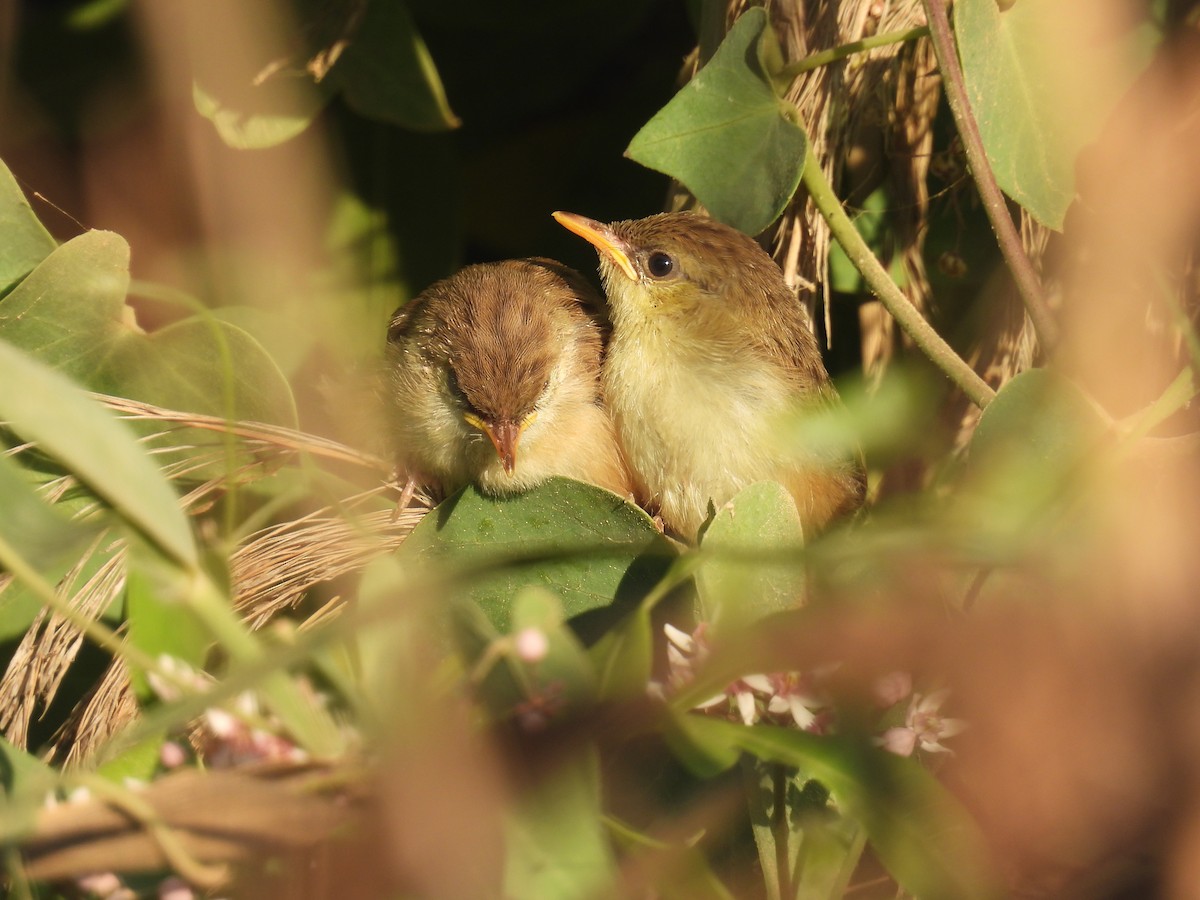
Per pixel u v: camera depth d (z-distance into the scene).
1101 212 3.11
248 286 3.17
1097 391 3.12
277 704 3.05
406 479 3.16
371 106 3.17
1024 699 2.75
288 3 3.16
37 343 3.13
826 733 3.07
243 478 3.14
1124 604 2.80
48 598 3.05
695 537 3.14
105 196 3.18
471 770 2.98
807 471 3.14
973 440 3.09
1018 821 2.82
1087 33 3.13
